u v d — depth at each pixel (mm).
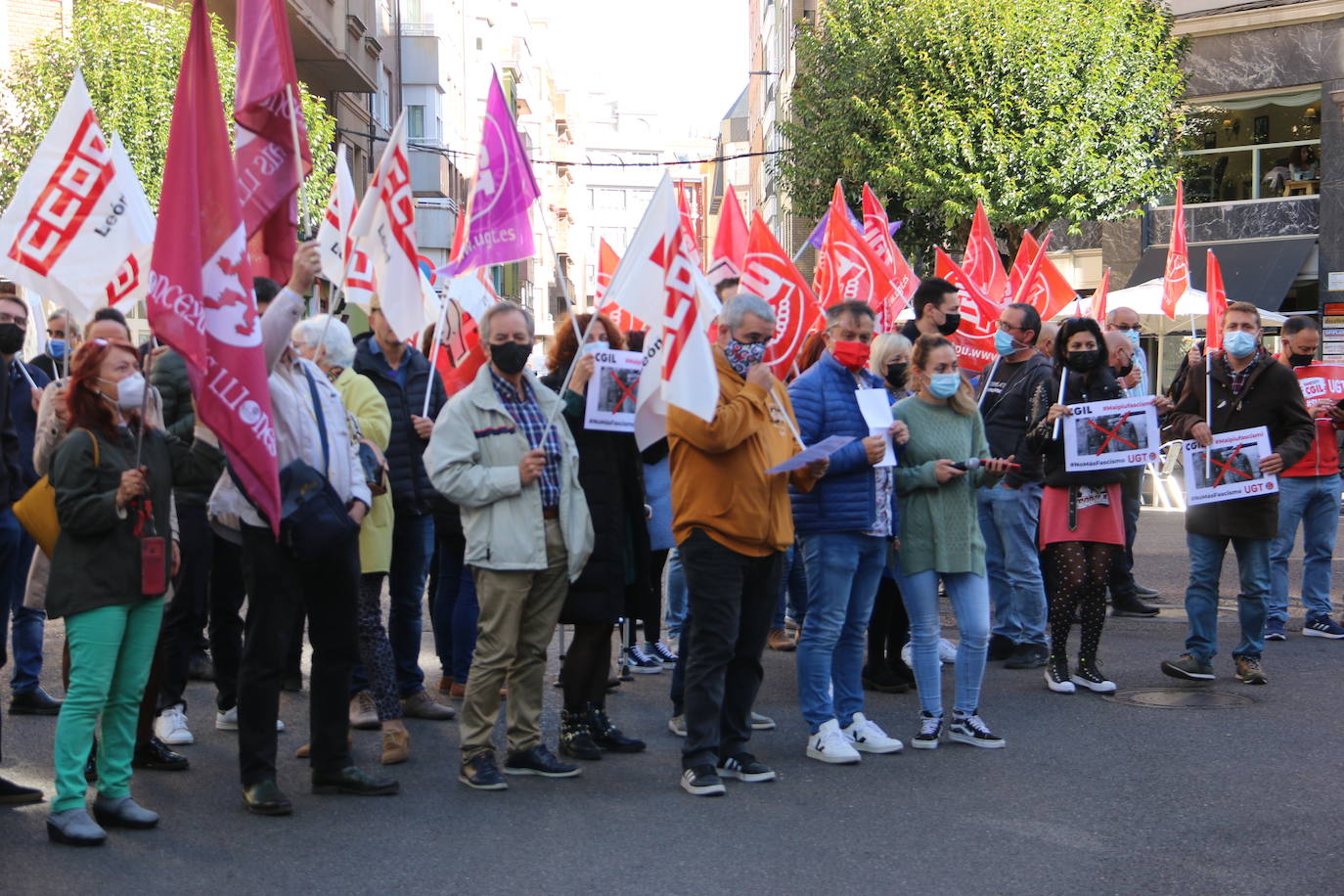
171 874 4852
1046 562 9586
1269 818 5512
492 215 7371
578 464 6316
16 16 18375
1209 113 28062
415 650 7316
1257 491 7891
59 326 9086
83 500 5070
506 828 5414
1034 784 6035
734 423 5703
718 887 4750
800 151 27172
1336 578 12172
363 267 8180
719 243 10109
